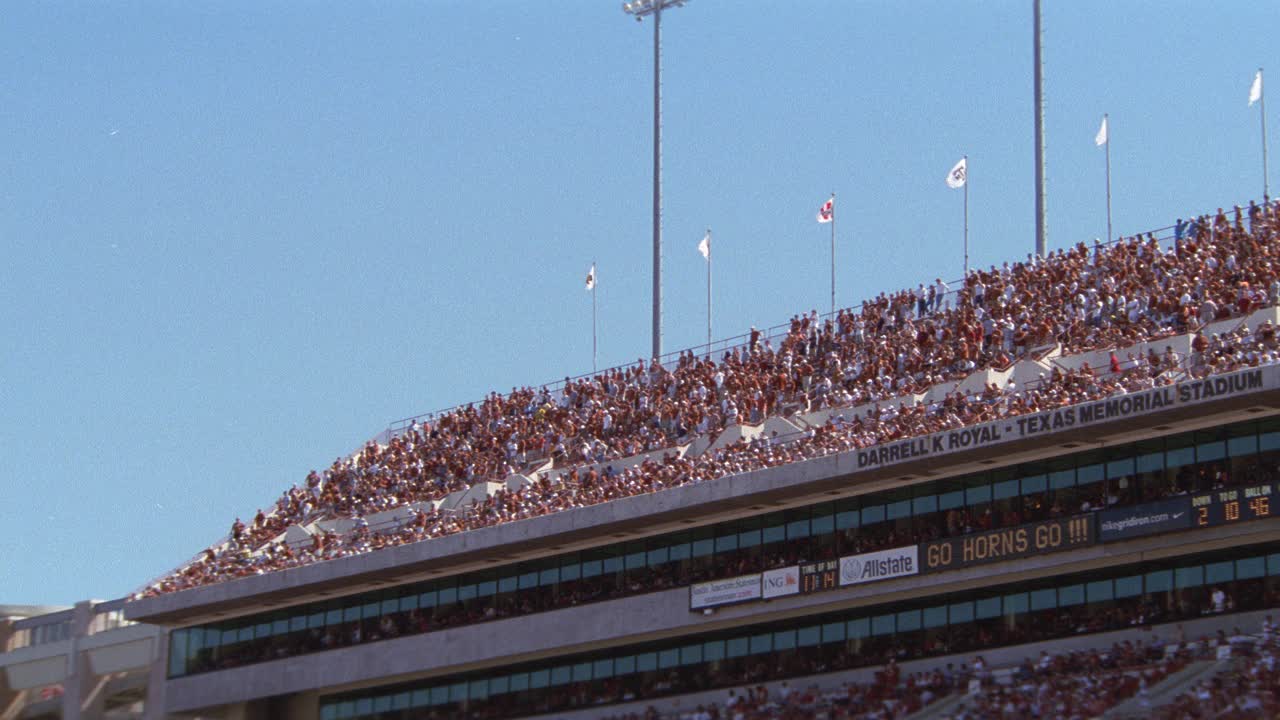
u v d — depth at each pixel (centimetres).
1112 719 6206
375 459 10338
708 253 10794
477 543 8381
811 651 7588
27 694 10069
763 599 7656
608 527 8012
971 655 7119
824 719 7206
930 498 7294
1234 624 6494
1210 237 8450
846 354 8944
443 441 10244
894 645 7350
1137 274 8338
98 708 9844
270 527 10138
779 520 7712
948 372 8231
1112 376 7281
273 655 9262
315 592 9062
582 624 8206
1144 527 6688
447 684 8725
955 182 9662
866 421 7875
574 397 10025
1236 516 6475
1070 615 6906
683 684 7950
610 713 8100
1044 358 7975
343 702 9069
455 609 8694
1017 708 6562
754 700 7569
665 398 9456
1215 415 6531
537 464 9500
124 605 9769
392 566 8631
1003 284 8800
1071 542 6856
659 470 8312
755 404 8812
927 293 9019
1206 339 7156
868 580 7369
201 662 9525
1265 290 7631
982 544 7088
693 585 7881
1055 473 6975
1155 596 6712
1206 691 6100
